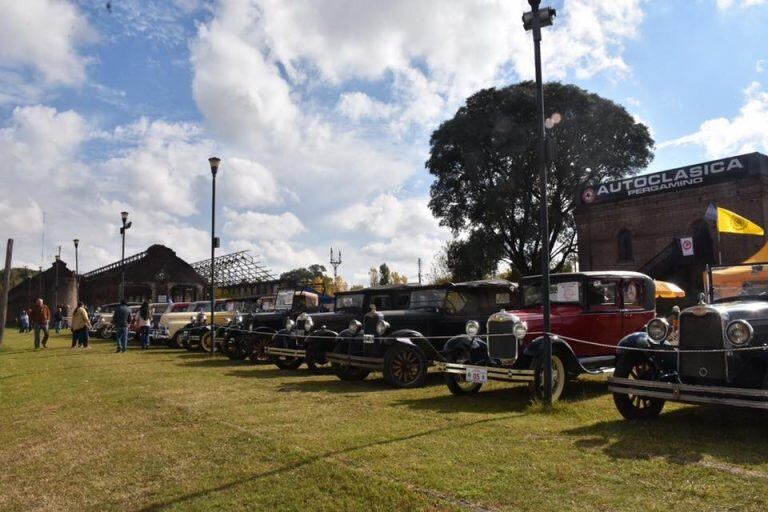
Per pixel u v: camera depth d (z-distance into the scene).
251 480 4.42
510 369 7.50
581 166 38.75
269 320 14.20
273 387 9.31
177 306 21.52
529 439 5.38
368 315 10.03
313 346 11.40
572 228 41.19
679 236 30.88
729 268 7.49
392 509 3.73
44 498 4.32
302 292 15.93
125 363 13.57
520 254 41.31
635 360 6.35
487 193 38.94
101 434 6.20
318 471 4.50
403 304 11.58
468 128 39.88
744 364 5.50
